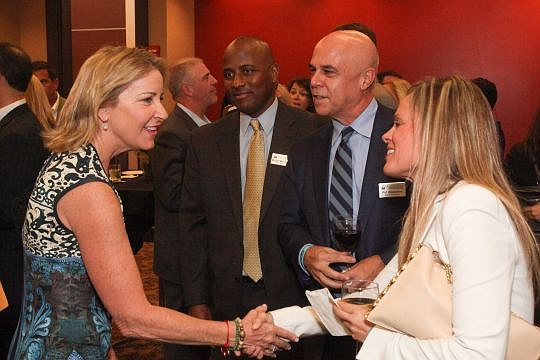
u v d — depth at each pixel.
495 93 4.14
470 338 1.20
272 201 2.49
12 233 2.79
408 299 1.32
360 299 1.55
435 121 1.42
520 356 1.27
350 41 2.12
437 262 1.36
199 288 2.65
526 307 1.32
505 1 7.16
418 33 7.46
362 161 2.15
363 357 1.37
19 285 2.78
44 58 7.65
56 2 7.20
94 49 7.62
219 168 2.59
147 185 3.99
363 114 2.16
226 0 8.09
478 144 1.39
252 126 2.60
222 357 3.01
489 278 1.22
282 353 2.82
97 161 1.56
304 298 2.51
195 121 3.64
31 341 1.53
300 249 2.16
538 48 7.09
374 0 7.57
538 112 3.29
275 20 7.95
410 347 1.30
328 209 2.16
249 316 1.87
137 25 7.46
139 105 1.60
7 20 7.47
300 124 2.58
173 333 1.63
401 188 2.08
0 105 2.82
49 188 1.52
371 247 2.08
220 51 8.16
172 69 3.69
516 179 3.19
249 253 2.53
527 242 1.31
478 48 7.28
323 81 2.12
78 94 1.58
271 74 2.57
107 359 1.64
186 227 2.68
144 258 6.17
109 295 1.52
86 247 1.50
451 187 1.38
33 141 2.74
